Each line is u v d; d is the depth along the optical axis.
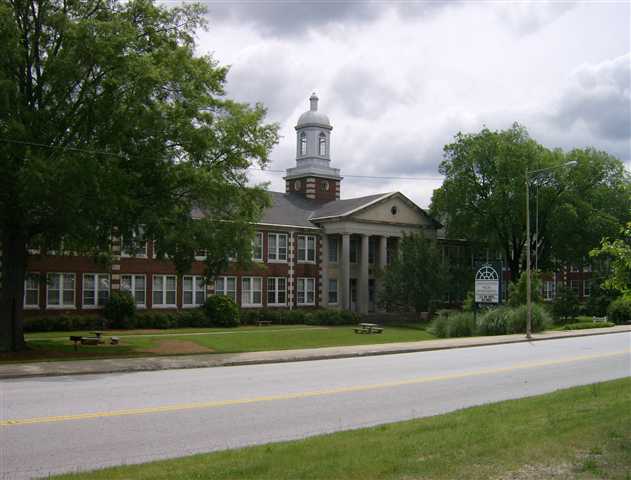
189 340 35.66
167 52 27.53
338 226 60.44
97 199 24.06
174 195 28.64
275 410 13.20
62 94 24.81
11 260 27.12
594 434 9.79
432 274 56.88
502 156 60.44
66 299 45.56
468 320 41.47
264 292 56.69
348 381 17.88
